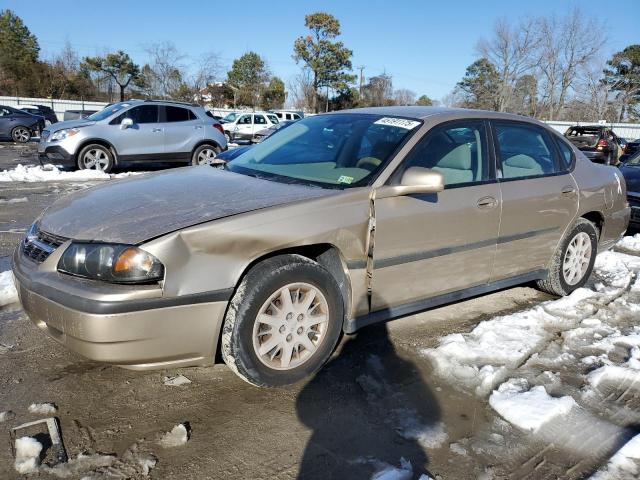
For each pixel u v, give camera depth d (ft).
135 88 152.35
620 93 176.86
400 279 11.20
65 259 8.77
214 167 13.44
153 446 8.30
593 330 13.20
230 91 165.68
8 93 141.18
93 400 9.45
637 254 21.30
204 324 8.85
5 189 31.01
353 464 8.13
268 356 9.62
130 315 8.25
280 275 9.38
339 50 156.25
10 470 7.63
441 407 9.70
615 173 16.88
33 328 12.08
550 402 9.77
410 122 12.18
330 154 12.14
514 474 8.06
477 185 12.35
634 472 8.11
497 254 13.00
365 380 10.49
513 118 13.99
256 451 8.32
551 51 165.78
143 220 9.05
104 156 39.19
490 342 12.08
